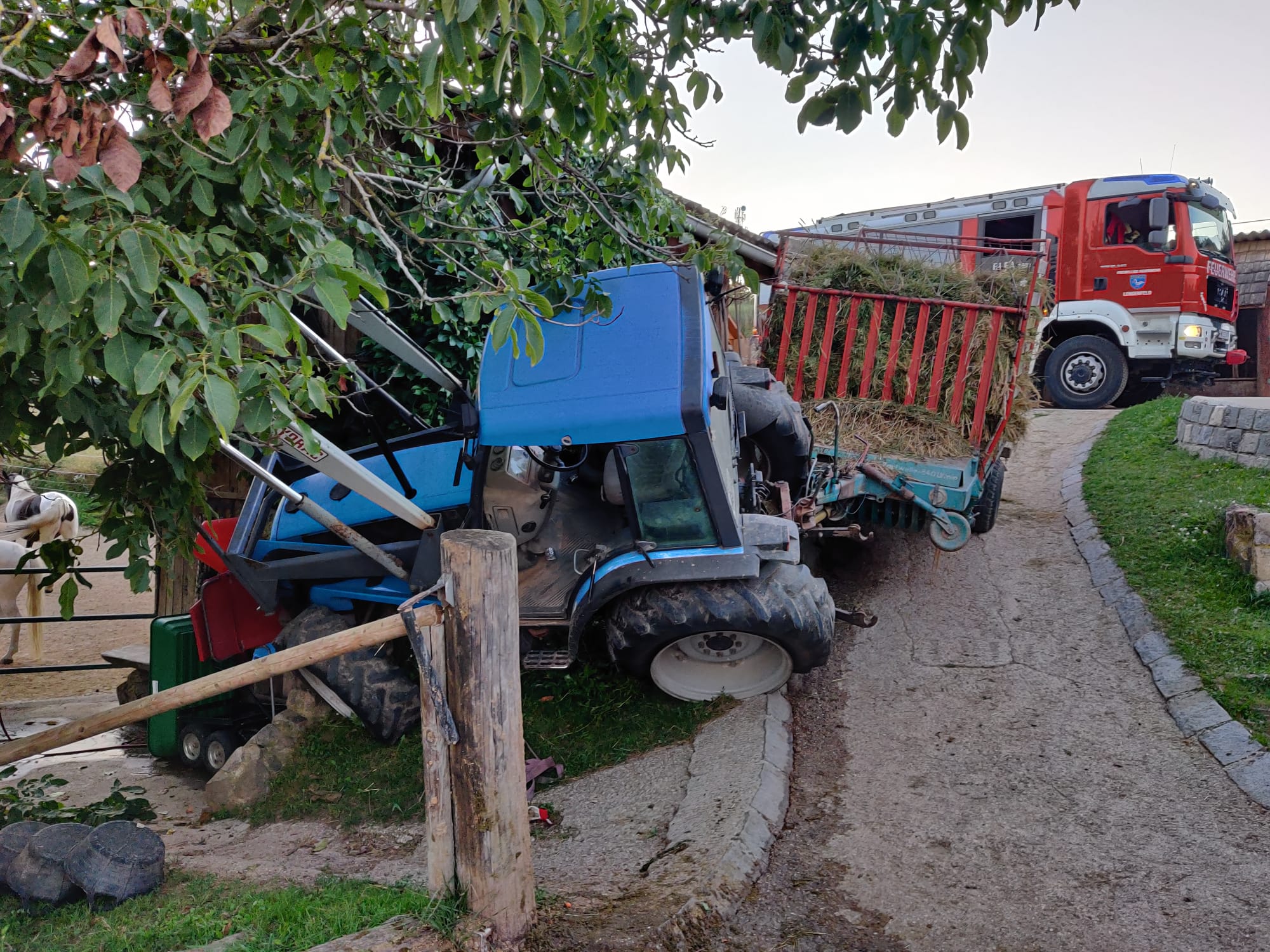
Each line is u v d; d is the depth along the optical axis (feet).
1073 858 13.07
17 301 8.64
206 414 9.34
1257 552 19.58
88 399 10.74
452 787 10.21
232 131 10.03
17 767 21.58
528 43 7.94
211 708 20.95
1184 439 29.63
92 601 37.42
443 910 10.11
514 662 10.30
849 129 10.05
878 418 23.20
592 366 16.08
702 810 14.17
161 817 17.63
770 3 9.99
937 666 19.33
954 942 11.50
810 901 12.35
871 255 24.25
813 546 25.72
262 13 10.85
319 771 17.28
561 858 13.44
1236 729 15.42
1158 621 19.34
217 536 20.04
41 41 9.32
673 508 16.19
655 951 10.52
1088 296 43.50
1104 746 15.85
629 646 16.28
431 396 26.35
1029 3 9.54
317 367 16.26
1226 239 44.50
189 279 8.58
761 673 17.71
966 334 22.35
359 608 19.77
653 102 11.96
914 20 9.39
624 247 15.84
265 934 10.19
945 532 21.33
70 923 11.30
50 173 8.22
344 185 14.48
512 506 17.07
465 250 17.38
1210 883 12.30
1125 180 42.57
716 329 20.17
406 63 11.61
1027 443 36.52
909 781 15.31
